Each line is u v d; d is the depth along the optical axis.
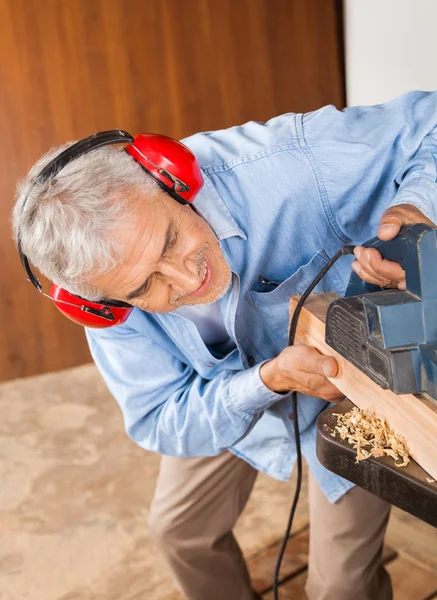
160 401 1.39
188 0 3.04
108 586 2.03
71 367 3.30
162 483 1.57
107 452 2.65
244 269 1.30
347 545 1.46
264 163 1.27
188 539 1.57
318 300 1.19
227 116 3.22
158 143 1.03
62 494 2.44
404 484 0.87
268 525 2.20
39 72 2.93
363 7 3.03
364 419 0.98
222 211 1.25
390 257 0.97
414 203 1.11
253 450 1.53
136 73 3.05
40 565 2.13
